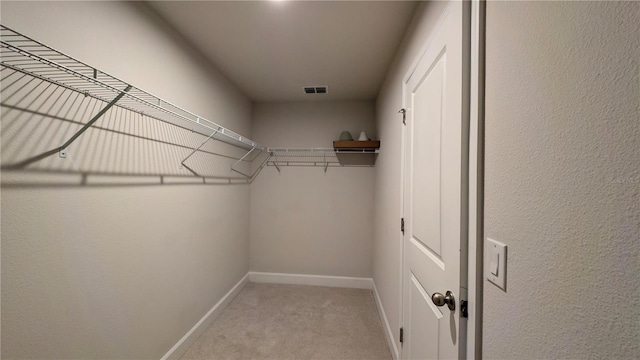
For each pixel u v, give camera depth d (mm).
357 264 2859
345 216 2879
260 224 2955
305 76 2256
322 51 1818
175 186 1589
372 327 2037
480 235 664
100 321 1086
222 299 2250
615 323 334
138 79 1281
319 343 1821
